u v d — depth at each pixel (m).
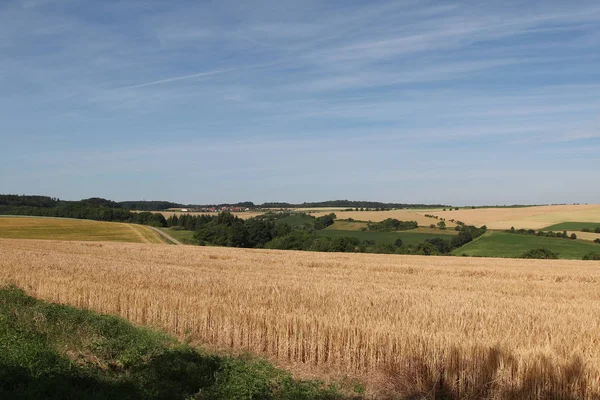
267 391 9.80
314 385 10.27
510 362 9.58
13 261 31.48
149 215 136.50
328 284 21.56
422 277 28.58
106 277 22.28
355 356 11.50
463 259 53.16
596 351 10.26
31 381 9.40
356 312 14.20
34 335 12.44
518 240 90.50
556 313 15.03
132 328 14.59
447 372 10.07
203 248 59.78
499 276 32.22
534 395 9.20
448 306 15.60
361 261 42.88
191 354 11.56
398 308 15.09
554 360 9.35
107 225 113.44
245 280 22.44
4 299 18.03
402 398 9.95
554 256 75.62
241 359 12.02
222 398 9.33
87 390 9.42
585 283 27.08
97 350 11.88
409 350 10.66
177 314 15.00
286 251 60.16
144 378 10.20
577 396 9.05
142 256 42.56
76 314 15.52
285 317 12.84
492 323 13.16
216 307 14.47
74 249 51.09
